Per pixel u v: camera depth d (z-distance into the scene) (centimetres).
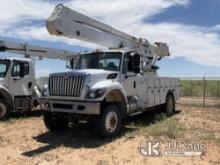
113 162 658
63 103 843
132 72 991
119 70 934
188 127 1040
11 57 1220
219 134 933
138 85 1027
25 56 1343
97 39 970
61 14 837
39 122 1134
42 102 890
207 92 2831
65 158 686
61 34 843
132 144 803
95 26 969
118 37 1071
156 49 1290
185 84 3148
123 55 952
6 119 1180
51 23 815
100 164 645
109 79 891
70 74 840
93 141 835
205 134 925
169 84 1302
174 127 962
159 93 1194
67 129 995
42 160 672
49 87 872
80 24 901
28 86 1256
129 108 959
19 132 952
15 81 1212
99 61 980
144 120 1159
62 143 814
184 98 2406
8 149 758
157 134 908
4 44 1255
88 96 812
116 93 892
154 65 1246
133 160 672
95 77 845
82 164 645
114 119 873
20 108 1232
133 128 1000
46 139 863
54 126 948
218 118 1248
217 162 661
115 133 877
